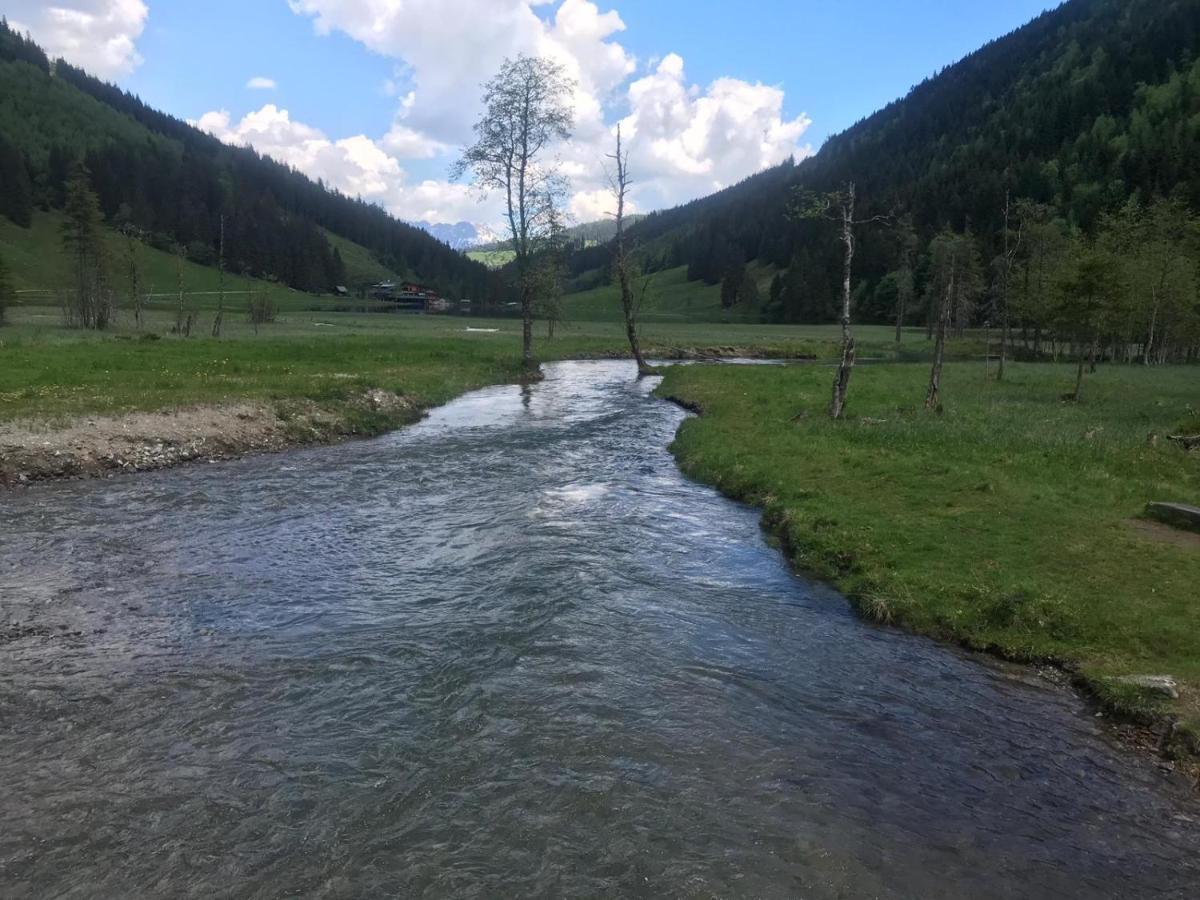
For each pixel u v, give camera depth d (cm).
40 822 641
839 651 1025
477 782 710
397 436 2708
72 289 7950
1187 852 640
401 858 611
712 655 995
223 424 2406
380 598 1160
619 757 755
